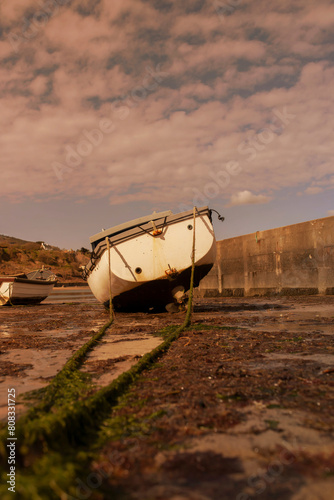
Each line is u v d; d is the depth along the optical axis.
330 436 2.08
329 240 17.72
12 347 5.67
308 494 1.53
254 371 3.62
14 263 81.94
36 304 21.72
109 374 3.78
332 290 17.52
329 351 4.53
